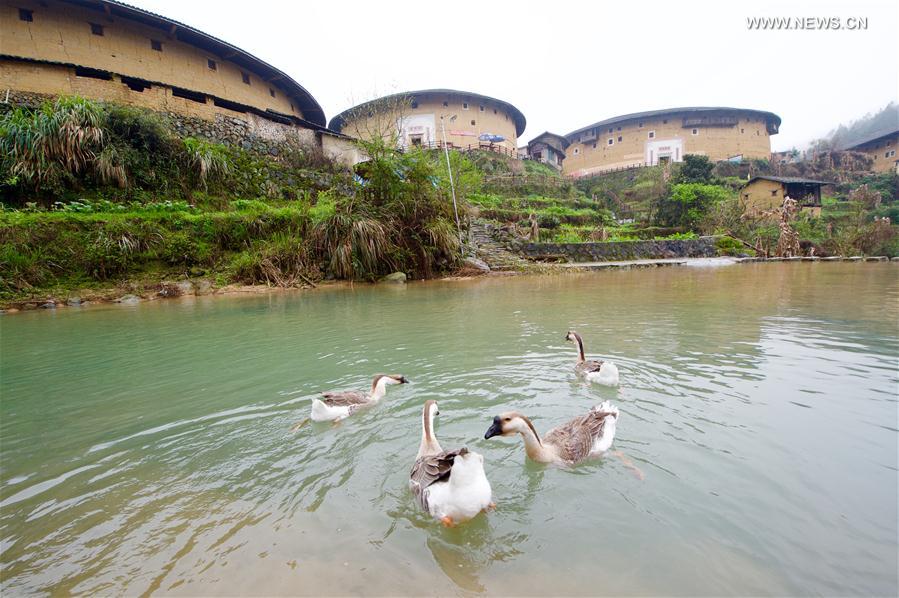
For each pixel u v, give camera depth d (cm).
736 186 5631
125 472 400
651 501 334
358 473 392
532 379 625
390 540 301
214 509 341
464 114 5316
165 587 261
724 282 1766
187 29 2830
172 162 2245
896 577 250
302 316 1176
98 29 2683
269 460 420
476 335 899
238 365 736
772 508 317
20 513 340
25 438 473
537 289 1673
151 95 2497
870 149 7338
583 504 336
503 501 345
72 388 632
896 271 2200
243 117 2838
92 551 295
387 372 682
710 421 462
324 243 2012
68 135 1905
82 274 1638
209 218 1980
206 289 1730
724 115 6581
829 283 1653
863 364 634
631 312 1111
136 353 820
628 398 539
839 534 288
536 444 388
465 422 495
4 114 2041
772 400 512
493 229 2952
